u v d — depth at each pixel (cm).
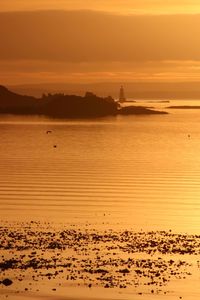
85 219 14550
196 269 10025
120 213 15488
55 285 9256
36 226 13512
